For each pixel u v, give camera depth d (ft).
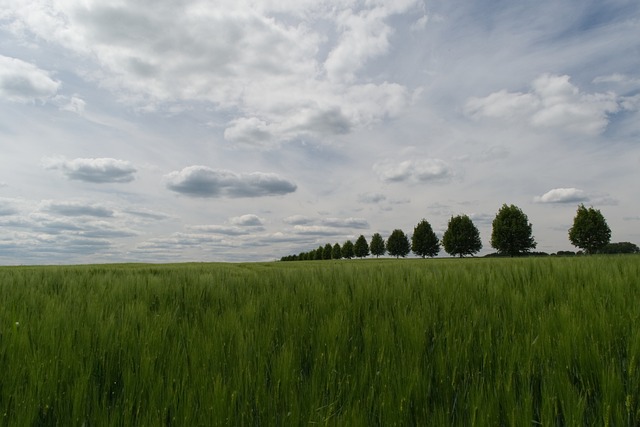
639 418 5.18
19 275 23.54
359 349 7.69
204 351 7.15
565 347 6.79
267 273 23.49
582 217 156.97
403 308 10.80
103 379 6.68
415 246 219.41
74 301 13.44
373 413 5.34
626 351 6.92
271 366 6.81
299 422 4.95
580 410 4.94
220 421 4.92
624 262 20.67
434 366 6.76
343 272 21.40
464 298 11.55
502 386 5.73
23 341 7.60
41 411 5.53
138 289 16.74
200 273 25.50
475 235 195.93
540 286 13.41
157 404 5.50
